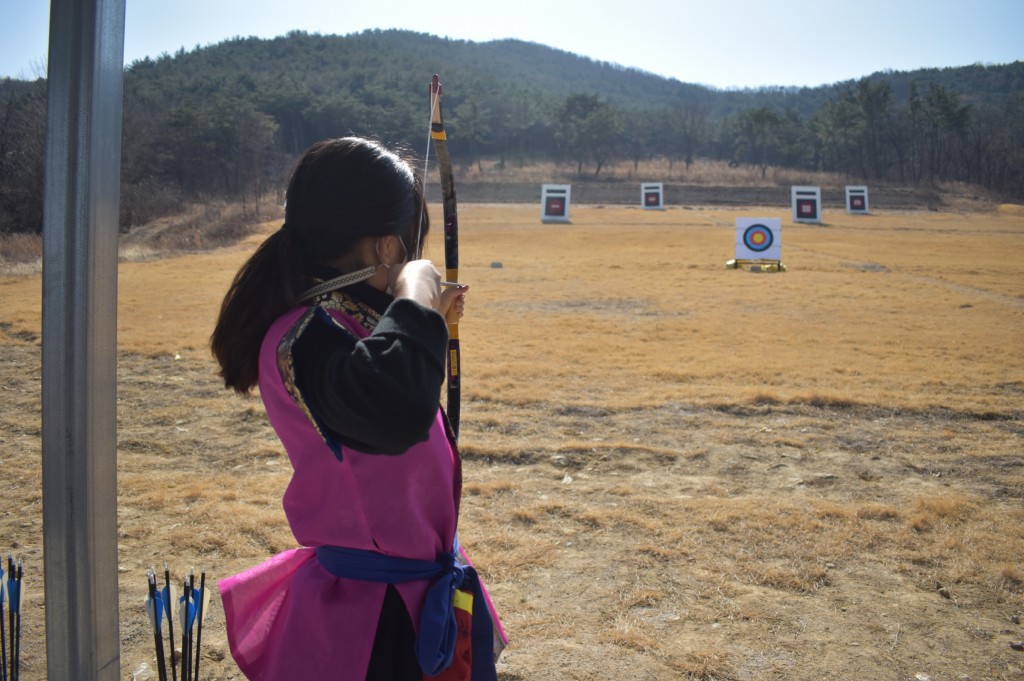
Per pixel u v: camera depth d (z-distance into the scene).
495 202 82.56
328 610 1.31
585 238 38.31
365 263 1.35
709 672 3.14
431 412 1.14
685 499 5.24
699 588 3.93
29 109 30.41
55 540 1.25
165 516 4.70
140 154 52.12
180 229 38.22
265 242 1.34
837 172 122.75
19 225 29.42
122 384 8.55
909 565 4.27
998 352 11.31
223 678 3.00
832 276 22.23
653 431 7.18
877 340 12.26
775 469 6.09
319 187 1.30
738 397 8.45
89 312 1.21
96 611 1.28
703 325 13.59
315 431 1.27
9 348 10.29
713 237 38.94
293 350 1.19
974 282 20.98
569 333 12.66
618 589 3.90
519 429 7.13
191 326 12.37
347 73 157.62
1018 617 3.72
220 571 3.99
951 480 5.91
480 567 4.13
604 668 3.14
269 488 5.25
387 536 1.29
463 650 1.35
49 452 1.23
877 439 6.99
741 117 136.88
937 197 89.19
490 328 13.07
